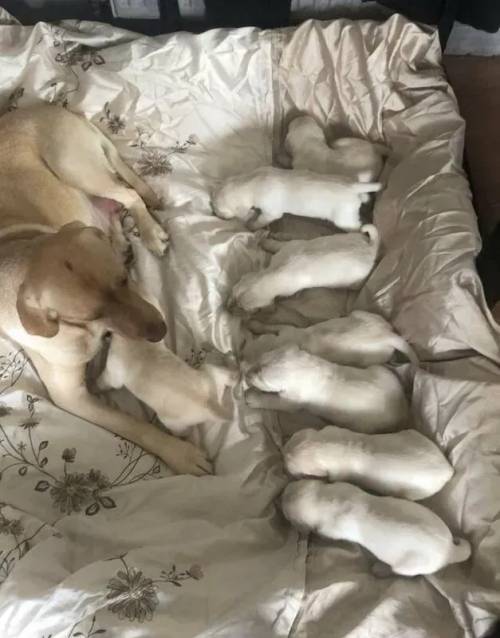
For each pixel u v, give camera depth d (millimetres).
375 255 1872
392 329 1771
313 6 2242
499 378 1635
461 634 1383
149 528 1540
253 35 2107
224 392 1727
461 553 1441
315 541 1563
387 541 1446
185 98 2107
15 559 1495
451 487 1529
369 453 1554
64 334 1570
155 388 1646
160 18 2236
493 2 2008
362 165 2031
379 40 2068
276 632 1369
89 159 1867
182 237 1935
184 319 1826
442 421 1584
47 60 2072
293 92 2156
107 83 2068
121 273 1529
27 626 1355
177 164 2051
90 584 1391
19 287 1537
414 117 2053
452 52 2434
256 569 1470
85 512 1589
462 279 1727
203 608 1389
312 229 2023
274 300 1870
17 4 2256
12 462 1654
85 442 1679
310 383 1646
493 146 2318
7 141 1847
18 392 1730
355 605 1435
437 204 1847
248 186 1935
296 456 1577
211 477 1620
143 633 1342
